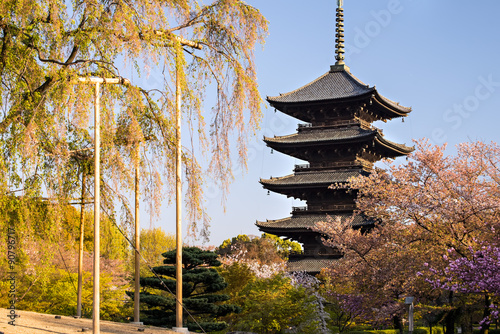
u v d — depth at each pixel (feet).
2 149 52.31
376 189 99.14
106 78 57.21
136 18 58.29
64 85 53.36
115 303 125.59
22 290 102.78
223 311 105.50
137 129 61.00
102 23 55.93
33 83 55.01
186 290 107.34
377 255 99.19
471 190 87.35
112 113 59.88
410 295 90.02
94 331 54.54
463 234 84.64
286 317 104.68
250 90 63.10
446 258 78.79
